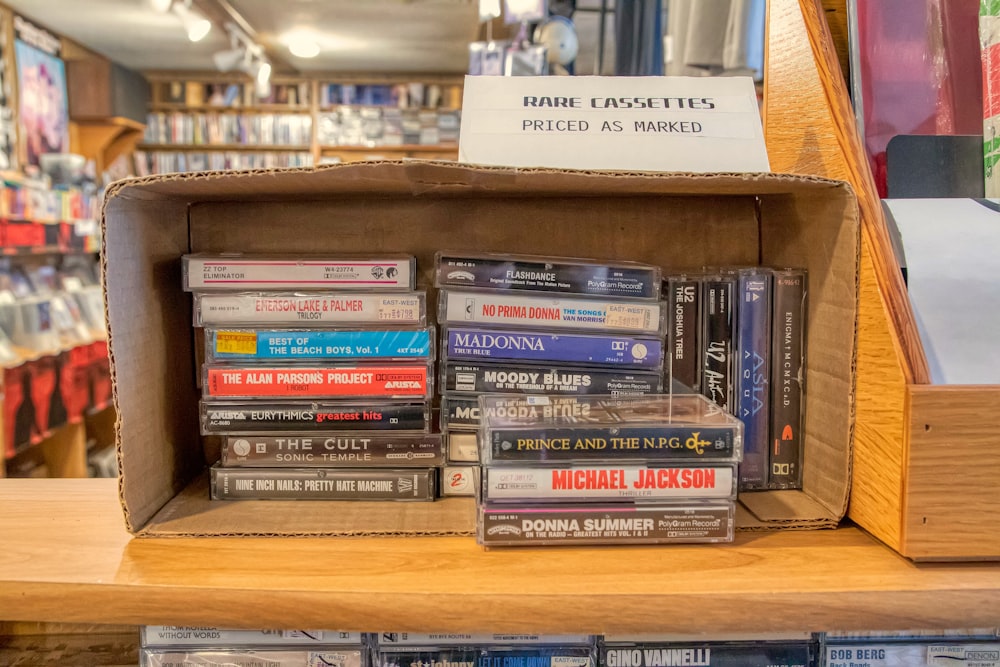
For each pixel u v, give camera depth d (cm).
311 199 93
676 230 97
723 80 90
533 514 71
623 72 204
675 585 63
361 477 82
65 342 340
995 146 87
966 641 69
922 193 88
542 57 211
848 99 79
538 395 83
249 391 81
